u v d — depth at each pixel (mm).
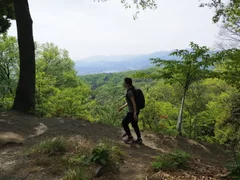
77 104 17938
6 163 4098
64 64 36562
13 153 4656
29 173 3674
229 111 14977
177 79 8742
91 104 20000
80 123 7977
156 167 4020
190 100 12922
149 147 6328
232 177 3545
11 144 5309
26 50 9492
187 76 8445
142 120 11039
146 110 10984
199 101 13141
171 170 3992
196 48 8016
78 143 5090
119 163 4305
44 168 3824
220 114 15062
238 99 14977
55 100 19641
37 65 31906
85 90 23156
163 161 4250
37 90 22703
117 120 11516
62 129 7027
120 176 3795
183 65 8219
